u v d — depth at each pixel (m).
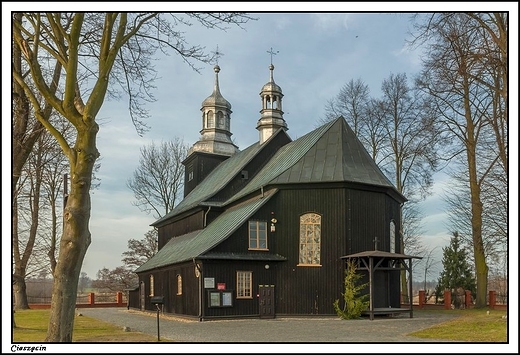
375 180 30.08
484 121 33.12
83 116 14.25
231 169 41.44
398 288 31.62
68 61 14.15
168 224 46.19
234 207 35.75
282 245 29.66
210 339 18.28
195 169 48.75
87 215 14.30
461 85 29.09
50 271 43.19
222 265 28.48
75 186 14.20
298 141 35.88
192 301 29.38
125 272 70.19
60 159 34.59
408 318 27.39
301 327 22.86
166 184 59.75
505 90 18.53
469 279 41.19
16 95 17.69
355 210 29.30
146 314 37.44
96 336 19.11
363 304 27.19
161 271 36.53
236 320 27.66
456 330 19.27
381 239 29.72
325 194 29.44
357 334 19.47
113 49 14.72
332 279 28.48
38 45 15.32
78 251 14.02
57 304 13.73
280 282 29.31
